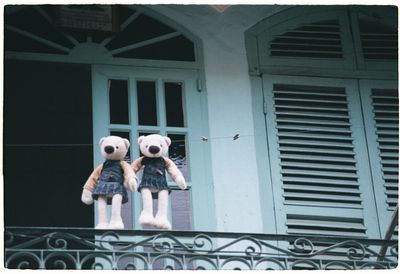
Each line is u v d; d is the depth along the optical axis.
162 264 13.31
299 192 14.05
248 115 14.33
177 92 14.32
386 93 14.77
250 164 14.06
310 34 14.89
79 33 14.30
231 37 14.68
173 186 13.77
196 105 14.27
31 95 13.79
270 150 14.20
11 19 14.16
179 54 14.50
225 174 13.95
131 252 12.59
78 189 13.50
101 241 12.51
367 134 14.48
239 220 13.75
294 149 14.24
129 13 14.55
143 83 14.24
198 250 12.73
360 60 14.84
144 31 14.52
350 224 13.98
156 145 12.85
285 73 14.62
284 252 12.95
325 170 14.22
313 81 14.65
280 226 13.80
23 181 13.44
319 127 14.45
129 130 13.95
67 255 12.45
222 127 14.20
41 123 13.70
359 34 14.97
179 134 14.09
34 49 14.07
